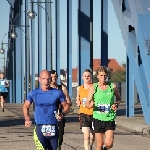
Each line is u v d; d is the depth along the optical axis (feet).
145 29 108.47
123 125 118.21
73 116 152.76
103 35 154.61
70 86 207.92
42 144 48.39
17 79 318.45
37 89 49.01
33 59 284.61
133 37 120.06
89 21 168.66
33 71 284.61
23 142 82.53
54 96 48.55
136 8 109.70
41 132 48.24
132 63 118.21
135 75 117.70
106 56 154.71
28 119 49.49
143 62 108.06
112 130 56.90
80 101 65.87
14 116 154.20
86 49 169.58
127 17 120.06
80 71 170.09
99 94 56.59
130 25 120.57
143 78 117.29
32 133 97.96
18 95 318.45
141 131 103.50
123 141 85.10
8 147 75.92
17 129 107.14
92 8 156.15
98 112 56.85
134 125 110.63
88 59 169.78
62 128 62.13
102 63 154.61
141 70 117.60
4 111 186.91
